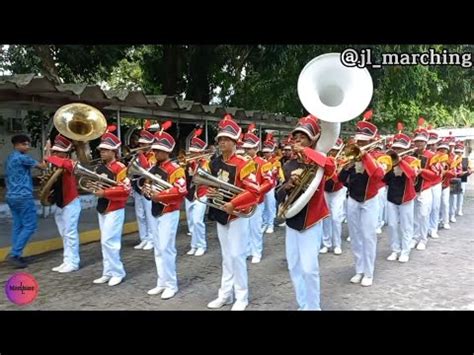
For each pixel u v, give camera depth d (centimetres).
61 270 676
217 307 520
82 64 1423
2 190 1268
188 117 1220
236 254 498
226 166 484
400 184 726
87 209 1210
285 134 1934
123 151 998
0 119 1354
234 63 1648
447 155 990
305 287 451
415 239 843
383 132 2192
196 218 781
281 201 450
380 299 546
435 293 569
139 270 686
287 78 1573
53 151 665
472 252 800
